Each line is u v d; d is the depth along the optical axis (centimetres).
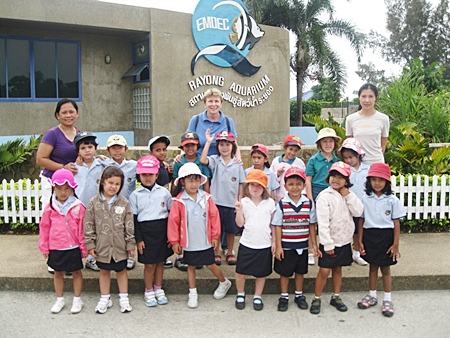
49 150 498
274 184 532
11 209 668
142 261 454
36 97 1188
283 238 452
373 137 553
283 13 2048
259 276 452
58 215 434
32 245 606
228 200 528
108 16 1155
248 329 414
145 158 464
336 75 2095
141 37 1259
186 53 1274
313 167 530
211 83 1327
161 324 423
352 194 448
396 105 1134
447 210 668
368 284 495
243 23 1369
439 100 1111
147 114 1266
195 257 456
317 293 453
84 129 1259
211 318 436
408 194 667
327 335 402
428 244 610
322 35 2012
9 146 827
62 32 1207
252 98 1425
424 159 747
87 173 491
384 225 444
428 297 482
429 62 3441
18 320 430
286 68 1516
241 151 769
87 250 435
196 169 455
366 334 404
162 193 465
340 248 443
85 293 491
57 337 398
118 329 413
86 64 1252
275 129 1495
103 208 437
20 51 1156
